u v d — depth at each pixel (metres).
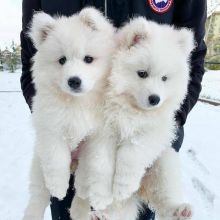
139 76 0.49
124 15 0.59
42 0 0.60
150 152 0.50
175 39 0.51
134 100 0.49
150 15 0.59
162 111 0.51
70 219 0.63
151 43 0.49
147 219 0.61
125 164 0.49
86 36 0.49
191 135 1.52
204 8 0.61
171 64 0.49
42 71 0.50
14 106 2.14
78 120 0.49
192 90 0.59
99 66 0.50
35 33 0.51
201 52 0.61
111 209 0.53
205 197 0.96
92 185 0.50
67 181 0.51
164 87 0.50
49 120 0.49
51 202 0.62
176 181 0.54
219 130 1.62
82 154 0.52
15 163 1.18
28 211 0.56
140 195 0.56
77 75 0.47
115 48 0.50
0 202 0.93
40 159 0.52
